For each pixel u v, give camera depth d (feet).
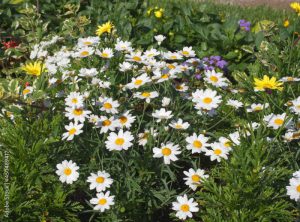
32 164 2.19
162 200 2.35
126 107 2.58
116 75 2.82
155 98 2.70
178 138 2.47
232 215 2.06
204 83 2.96
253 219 2.07
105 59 2.95
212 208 2.13
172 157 2.27
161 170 2.37
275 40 3.62
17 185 2.13
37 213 2.16
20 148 2.18
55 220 2.15
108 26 3.13
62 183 2.26
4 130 2.33
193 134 2.39
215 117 2.72
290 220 2.05
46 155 2.26
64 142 2.39
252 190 2.04
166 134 2.51
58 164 2.20
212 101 2.44
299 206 2.12
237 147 2.09
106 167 2.38
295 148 2.46
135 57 2.79
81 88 2.56
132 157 2.34
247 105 2.78
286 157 2.26
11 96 2.42
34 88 2.55
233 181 2.07
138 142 2.50
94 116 2.40
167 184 2.40
